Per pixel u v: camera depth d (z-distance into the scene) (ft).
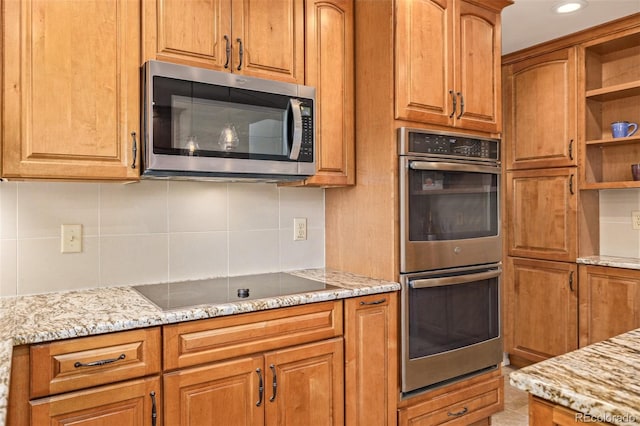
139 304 5.39
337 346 6.23
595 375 3.00
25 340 4.19
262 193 7.75
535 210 10.44
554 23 9.04
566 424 2.85
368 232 7.40
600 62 10.09
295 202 8.10
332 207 8.21
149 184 6.75
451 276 7.37
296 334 5.86
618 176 9.92
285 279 7.16
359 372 6.46
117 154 5.51
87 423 4.50
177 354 5.02
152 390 4.84
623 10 8.45
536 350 10.42
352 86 7.56
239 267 7.51
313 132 6.83
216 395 5.26
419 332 7.04
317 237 8.34
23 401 4.21
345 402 6.32
